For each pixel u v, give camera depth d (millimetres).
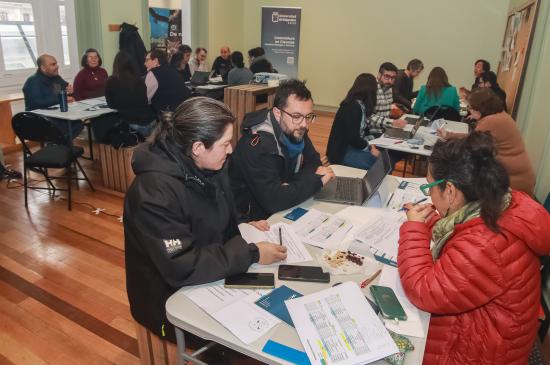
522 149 2871
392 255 1423
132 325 2156
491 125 2832
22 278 2516
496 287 1035
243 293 1204
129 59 3742
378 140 3250
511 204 1077
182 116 1159
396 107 4516
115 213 3381
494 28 6191
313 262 1370
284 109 1746
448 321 1174
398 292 1223
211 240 1350
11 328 2107
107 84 3678
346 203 1867
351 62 7215
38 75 4199
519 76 4238
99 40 5137
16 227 3111
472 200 1104
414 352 1012
